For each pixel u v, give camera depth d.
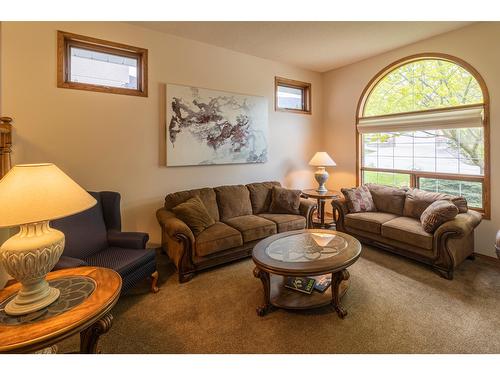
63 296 1.49
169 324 2.10
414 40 3.73
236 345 1.86
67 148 2.94
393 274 2.88
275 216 3.77
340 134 5.00
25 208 1.26
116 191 3.26
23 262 1.29
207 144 3.88
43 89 2.78
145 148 3.44
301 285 2.40
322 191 4.49
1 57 2.58
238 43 3.83
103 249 2.66
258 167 4.53
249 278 2.88
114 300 1.48
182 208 3.08
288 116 4.84
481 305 2.28
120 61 3.30
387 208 3.86
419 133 3.95
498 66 3.08
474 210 3.37
